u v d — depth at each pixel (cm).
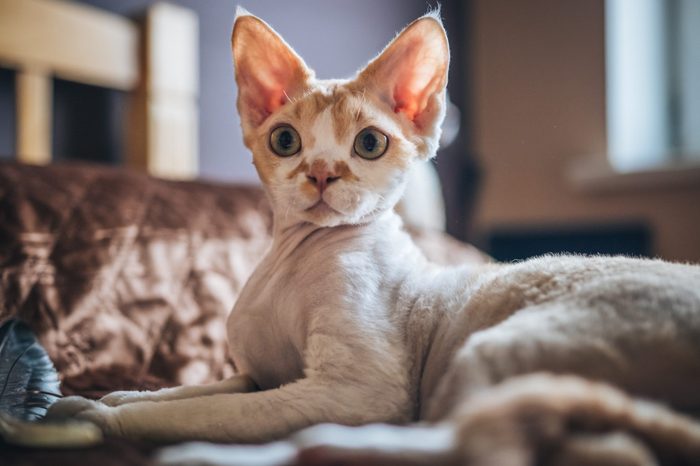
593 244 95
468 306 36
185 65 71
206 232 56
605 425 25
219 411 32
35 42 60
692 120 92
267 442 32
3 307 44
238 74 41
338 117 38
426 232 67
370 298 37
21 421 30
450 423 26
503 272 37
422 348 37
